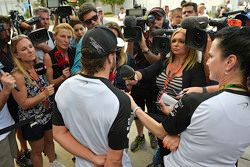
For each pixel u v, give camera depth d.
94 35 1.09
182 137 1.07
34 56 2.09
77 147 1.21
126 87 1.73
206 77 1.84
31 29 3.18
